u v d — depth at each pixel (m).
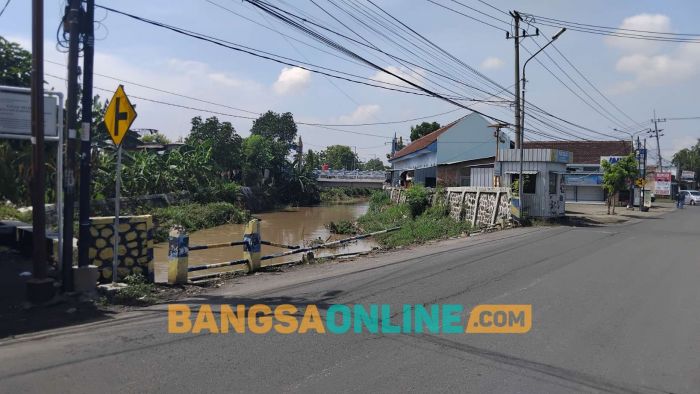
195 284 9.66
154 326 6.66
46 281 7.66
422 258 13.12
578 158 50.72
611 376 4.99
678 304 7.89
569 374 5.02
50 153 14.34
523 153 24.55
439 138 41.03
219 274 10.70
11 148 13.05
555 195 25.11
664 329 6.56
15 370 5.05
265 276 10.71
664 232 20.48
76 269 8.12
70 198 8.09
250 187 56.62
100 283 9.00
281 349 5.71
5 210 16.12
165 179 35.69
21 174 13.15
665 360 5.43
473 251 14.32
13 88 8.32
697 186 91.12
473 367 5.18
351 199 87.31
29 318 7.01
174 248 9.55
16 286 8.59
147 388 4.61
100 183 28.55
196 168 39.97
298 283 9.73
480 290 8.88
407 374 4.97
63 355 5.50
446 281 9.73
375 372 5.02
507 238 17.78
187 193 37.81
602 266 11.48
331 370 5.07
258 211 52.94
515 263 11.91
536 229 21.12
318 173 79.50
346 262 12.91
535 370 5.12
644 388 4.72
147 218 9.53
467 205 25.47
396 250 15.47
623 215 32.59
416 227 24.14
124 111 8.45
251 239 11.17
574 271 10.81
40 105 7.62
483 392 4.56
